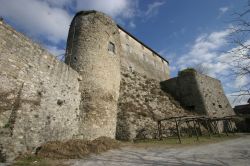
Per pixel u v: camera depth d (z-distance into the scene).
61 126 9.68
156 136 15.30
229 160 6.79
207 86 25.64
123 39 24.16
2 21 7.49
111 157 7.95
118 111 15.55
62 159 7.44
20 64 7.95
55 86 9.76
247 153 8.04
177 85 25.89
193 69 25.86
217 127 21.38
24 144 7.44
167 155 8.27
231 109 27.28
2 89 7.05
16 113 7.33
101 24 14.61
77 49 13.34
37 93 8.55
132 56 24.61
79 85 11.96
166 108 20.59
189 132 18.14
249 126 26.12
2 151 6.52
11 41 7.72
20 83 7.80
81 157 7.88
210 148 10.05
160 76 29.55
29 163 6.52
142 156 8.14
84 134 10.98
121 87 18.91
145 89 21.91
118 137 14.09
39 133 8.27
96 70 12.90
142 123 15.43
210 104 23.84
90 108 11.72
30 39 8.67
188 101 24.22
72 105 10.84
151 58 29.08
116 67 14.52
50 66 9.63
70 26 15.27
